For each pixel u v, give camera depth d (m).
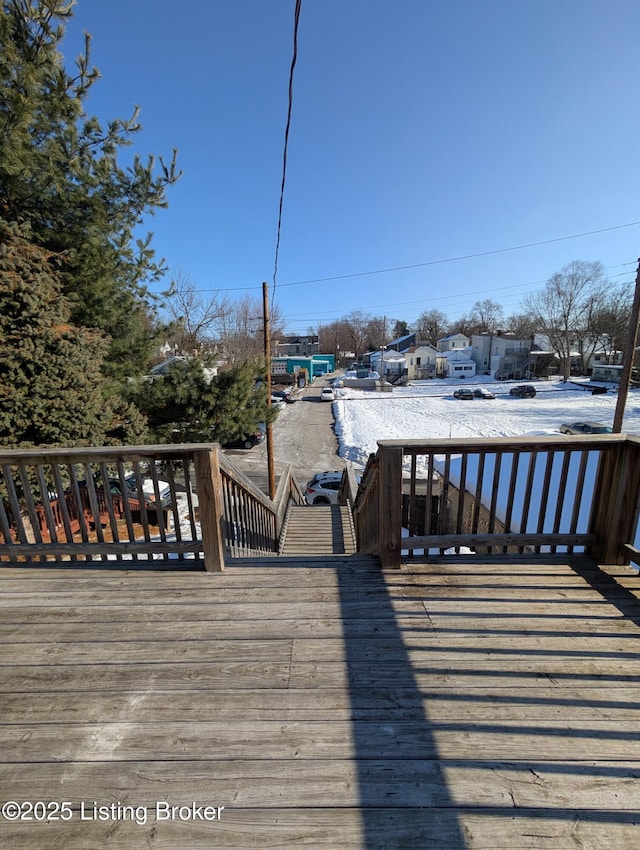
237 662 1.80
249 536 4.06
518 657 1.80
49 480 4.97
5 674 1.77
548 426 19.36
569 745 1.38
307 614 2.14
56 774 1.32
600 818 1.15
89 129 4.97
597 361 45.59
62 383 4.79
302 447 18.56
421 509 10.83
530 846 1.09
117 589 2.43
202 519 2.58
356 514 4.91
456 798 1.21
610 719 1.48
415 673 1.72
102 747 1.41
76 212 5.04
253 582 2.48
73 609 2.24
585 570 2.51
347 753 1.36
